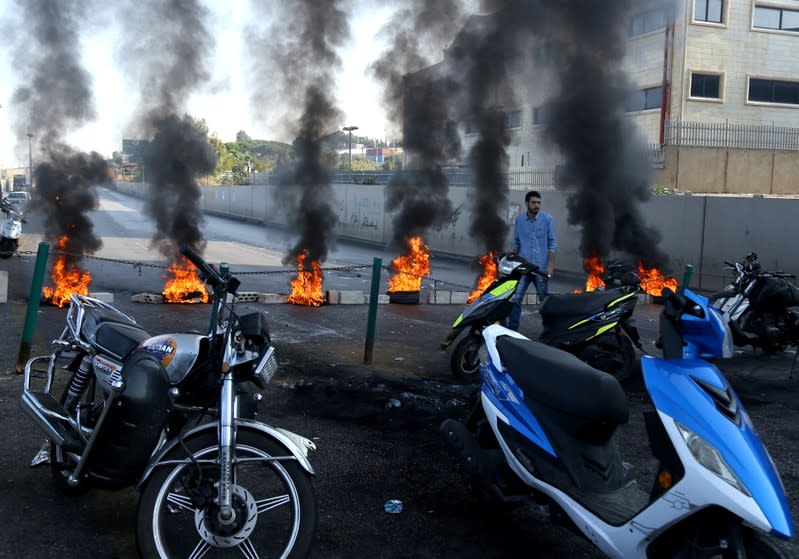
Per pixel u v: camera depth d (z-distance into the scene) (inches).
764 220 548.7
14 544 134.3
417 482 171.8
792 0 987.3
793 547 141.8
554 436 132.9
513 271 255.0
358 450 190.7
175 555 129.8
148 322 355.9
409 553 138.1
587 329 245.1
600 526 118.3
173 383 126.1
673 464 110.5
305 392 241.4
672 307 126.7
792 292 291.6
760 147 900.6
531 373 138.8
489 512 156.9
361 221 1179.3
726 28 959.0
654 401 115.3
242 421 120.9
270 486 161.5
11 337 302.7
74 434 142.6
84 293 413.7
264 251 858.1
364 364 284.7
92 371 151.4
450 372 276.7
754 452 106.8
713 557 108.6
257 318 122.0
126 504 153.0
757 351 346.3
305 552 118.7
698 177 879.1
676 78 938.7
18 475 164.7
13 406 210.8
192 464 119.8
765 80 994.1
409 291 468.1
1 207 649.6
